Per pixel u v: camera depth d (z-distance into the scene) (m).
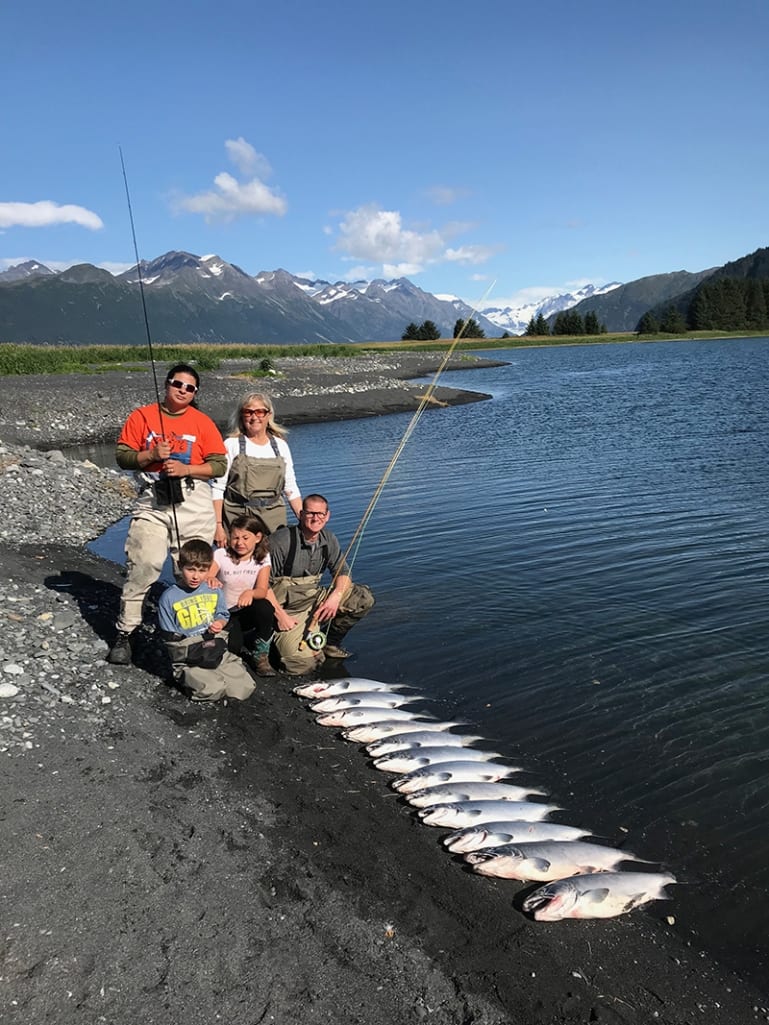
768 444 19.50
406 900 4.09
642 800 5.16
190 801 4.81
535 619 8.32
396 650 7.64
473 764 5.50
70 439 23.73
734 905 4.21
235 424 7.20
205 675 6.12
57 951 3.50
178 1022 3.22
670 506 13.17
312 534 7.14
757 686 6.65
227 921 3.80
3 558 9.42
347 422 29.88
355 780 5.35
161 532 6.43
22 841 4.18
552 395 37.44
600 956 3.78
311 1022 3.27
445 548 11.12
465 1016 3.35
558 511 13.17
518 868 4.34
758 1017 3.48
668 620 8.15
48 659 6.53
